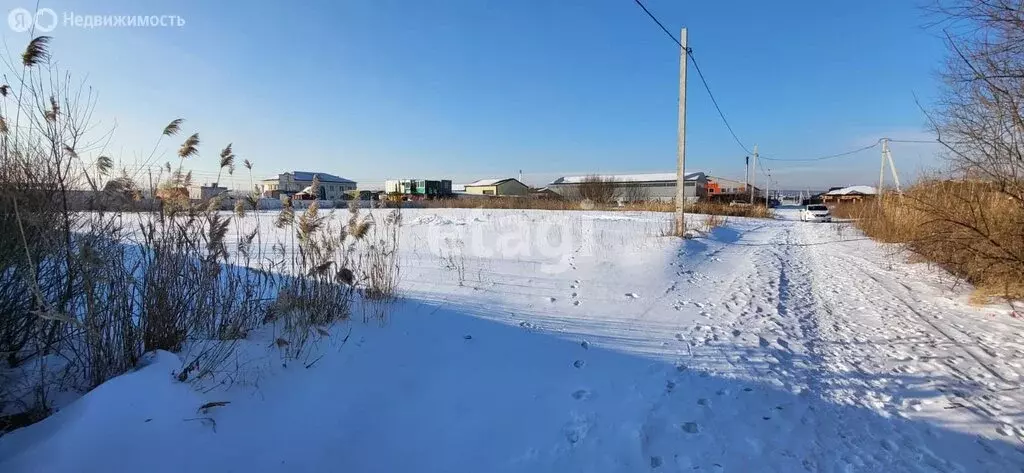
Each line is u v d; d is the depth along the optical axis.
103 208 3.39
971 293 7.57
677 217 15.02
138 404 2.71
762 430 3.31
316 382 3.65
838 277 9.78
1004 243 6.84
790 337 5.41
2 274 2.81
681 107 14.76
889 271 10.52
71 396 2.98
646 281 8.40
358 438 3.12
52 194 3.03
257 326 4.48
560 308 6.43
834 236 20.80
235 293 4.30
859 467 2.88
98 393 2.65
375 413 3.43
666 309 6.58
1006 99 6.38
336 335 4.57
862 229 22.41
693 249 13.02
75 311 3.15
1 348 2.88
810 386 4.04
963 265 7.83
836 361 4.66
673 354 4.80
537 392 3.89
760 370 4.39
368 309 5.62
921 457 2.98
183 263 3.78
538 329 5.49
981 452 3.04
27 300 2.91
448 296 6.73
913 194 10.15
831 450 3.06
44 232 2.94
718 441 3.16
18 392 2.88
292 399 3.37
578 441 3.17
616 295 7.26
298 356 3.93
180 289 3.71
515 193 95.69
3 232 2.76
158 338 3.47
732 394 3.87
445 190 73.19
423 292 6.87
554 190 70.31
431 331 5.19
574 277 8.47
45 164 3.02
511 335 5.24
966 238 7.13
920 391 3.94
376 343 4.61
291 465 2.76
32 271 2.65
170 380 3.05
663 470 2.86
